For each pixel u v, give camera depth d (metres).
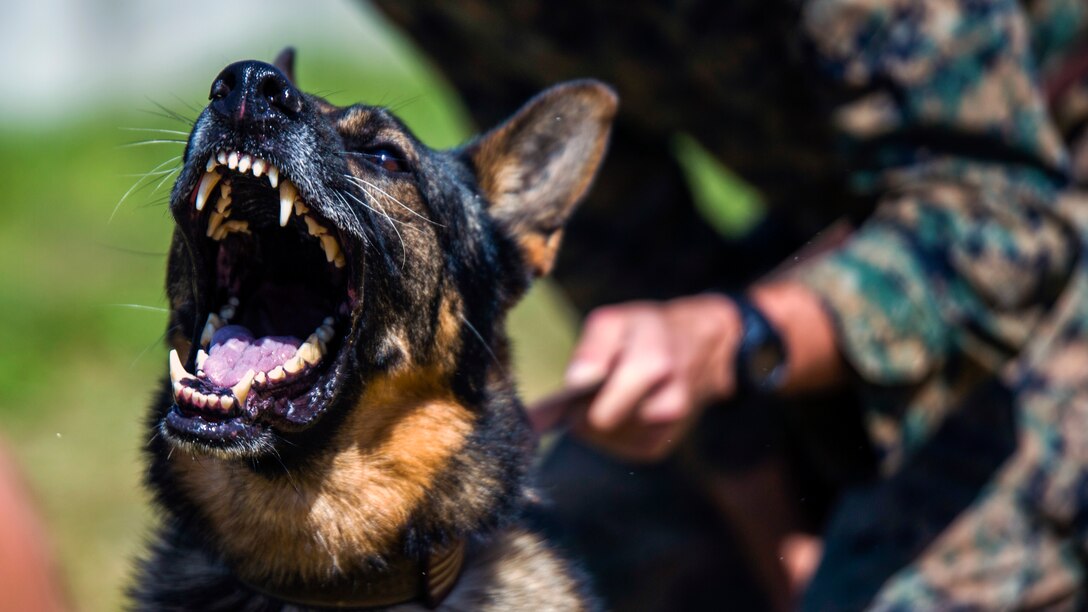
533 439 3.59
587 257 5.08
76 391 7.34
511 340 3.79
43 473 6.37
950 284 4.05
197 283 3.16
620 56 4.72
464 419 3.39
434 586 3.31
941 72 4.07
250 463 3.11
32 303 8.02
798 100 4.60
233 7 19.89
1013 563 4.21
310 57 16.98
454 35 5.05
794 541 4.88
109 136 12.30
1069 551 4.25
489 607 3.40
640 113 4.95
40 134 12.56
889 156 4.19
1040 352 4.29
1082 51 4.41
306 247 3.53
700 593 5.02
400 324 3.29
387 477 3.25
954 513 4.25
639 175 5.07
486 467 3.40
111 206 10.31
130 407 7.23
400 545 3.27
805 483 4.94
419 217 3.42
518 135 3.89
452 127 12.27
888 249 4.10
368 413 3.23
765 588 4.97
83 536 5.82
